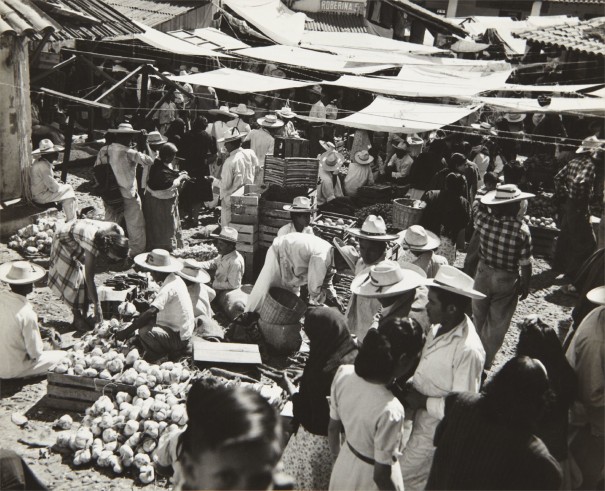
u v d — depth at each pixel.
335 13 27.08
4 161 9.75
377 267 5.43
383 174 14.56
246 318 7.65
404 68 17.53
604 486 4.72
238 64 21.02
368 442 3.84
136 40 18.03
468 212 8.81
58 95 11.17
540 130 17.36
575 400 4.66
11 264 6.55
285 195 9.80
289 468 4.71
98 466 5.48
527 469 3.20
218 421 2.01
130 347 6.56
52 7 11.25
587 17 37.81
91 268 7.41
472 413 3.38
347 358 4.64
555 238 11.71
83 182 13.00
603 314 4.61
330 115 18.19
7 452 3.09
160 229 9.86
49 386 6.11
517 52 27.08
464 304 4.46
